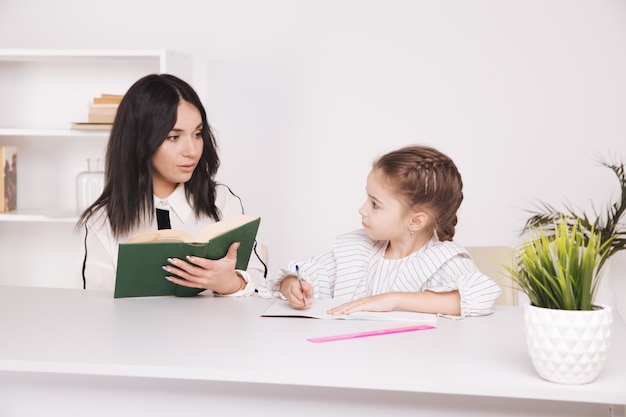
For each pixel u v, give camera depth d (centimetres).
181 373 139
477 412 147
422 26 383
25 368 144
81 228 240
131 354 148
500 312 188
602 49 376
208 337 161
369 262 209
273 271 399
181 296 208
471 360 144
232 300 204
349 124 389
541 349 131
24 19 399
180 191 234
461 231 388
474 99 383
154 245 195
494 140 383
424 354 148
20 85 401
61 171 405
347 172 391
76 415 159
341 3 386
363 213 200
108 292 214
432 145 386
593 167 380
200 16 392
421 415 149
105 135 368
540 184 383
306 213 395
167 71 350
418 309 184
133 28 395
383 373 136
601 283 355
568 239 139
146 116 221
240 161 396
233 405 154
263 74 392
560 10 377
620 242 353
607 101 377
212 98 395
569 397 129
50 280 411
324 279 213
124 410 158
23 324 173
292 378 136
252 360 144
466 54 382
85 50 352
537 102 381
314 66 389
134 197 226
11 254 412
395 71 385
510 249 230
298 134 392
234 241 206
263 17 389
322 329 169
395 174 193
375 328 170
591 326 129
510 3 379
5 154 381
